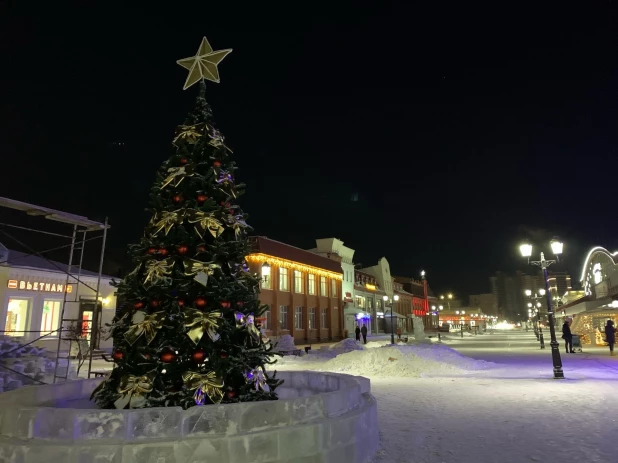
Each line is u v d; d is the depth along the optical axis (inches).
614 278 1731.1
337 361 704.4
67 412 172.7
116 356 219.3
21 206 463.5
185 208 228.8
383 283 2642.7
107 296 954.7
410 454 229.3
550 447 240.5
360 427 216.5
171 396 207.9
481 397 411.2
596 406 358.0
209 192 238.1
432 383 518.9
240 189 259.8
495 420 310.3
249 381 225.3
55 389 251.0
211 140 248.5
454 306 5433.1
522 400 390.9
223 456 171.2
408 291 3248.0
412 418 320.8
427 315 3425.2
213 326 211.6
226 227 239.9
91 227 548.1
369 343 1488.7
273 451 179.5
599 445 243.1
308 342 1636.3
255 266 1385.3
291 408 194.2
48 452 163.5
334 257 1979.6
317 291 1764.3
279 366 765.3
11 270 770.2
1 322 749.9
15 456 164.9
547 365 713.6
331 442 196.4
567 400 387.2
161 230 229.1
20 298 789.2
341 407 218.8
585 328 1363.2
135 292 222.5
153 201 238.1
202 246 225.3
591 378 536.4
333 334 1844.2
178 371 213.5
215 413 178.7
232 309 227.9
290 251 1590.8
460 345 1451.8
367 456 221.1
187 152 243.9
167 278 216.2
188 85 271.0
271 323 1417.3
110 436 170.4
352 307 2063.2
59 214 491.2
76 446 164.6
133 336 210.4
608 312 1205.7
